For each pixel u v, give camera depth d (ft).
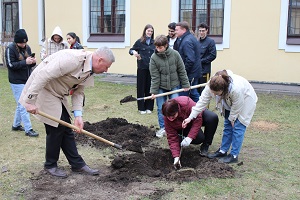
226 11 38.32
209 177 15.16
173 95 20.84
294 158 17.70
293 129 22.79
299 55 36.37
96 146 19.03
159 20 41.68
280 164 16.87
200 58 23.68
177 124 16.53
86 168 15.60
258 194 13.78
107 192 13.84
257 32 37.50
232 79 15.75
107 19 45.37
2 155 17.70
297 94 33.63
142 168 15.75
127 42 43.57
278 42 36.88
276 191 14.08
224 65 39.17
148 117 25.80
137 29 42.88
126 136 20.45
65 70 13.35
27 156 17.58
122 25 44.83
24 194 13.70
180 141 17.79
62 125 14.79
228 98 15.85
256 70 38.04
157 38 20.07
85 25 45.83
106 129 21.72
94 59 13.62
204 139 17.67
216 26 40.11
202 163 16.65
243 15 37.78
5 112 26.86
